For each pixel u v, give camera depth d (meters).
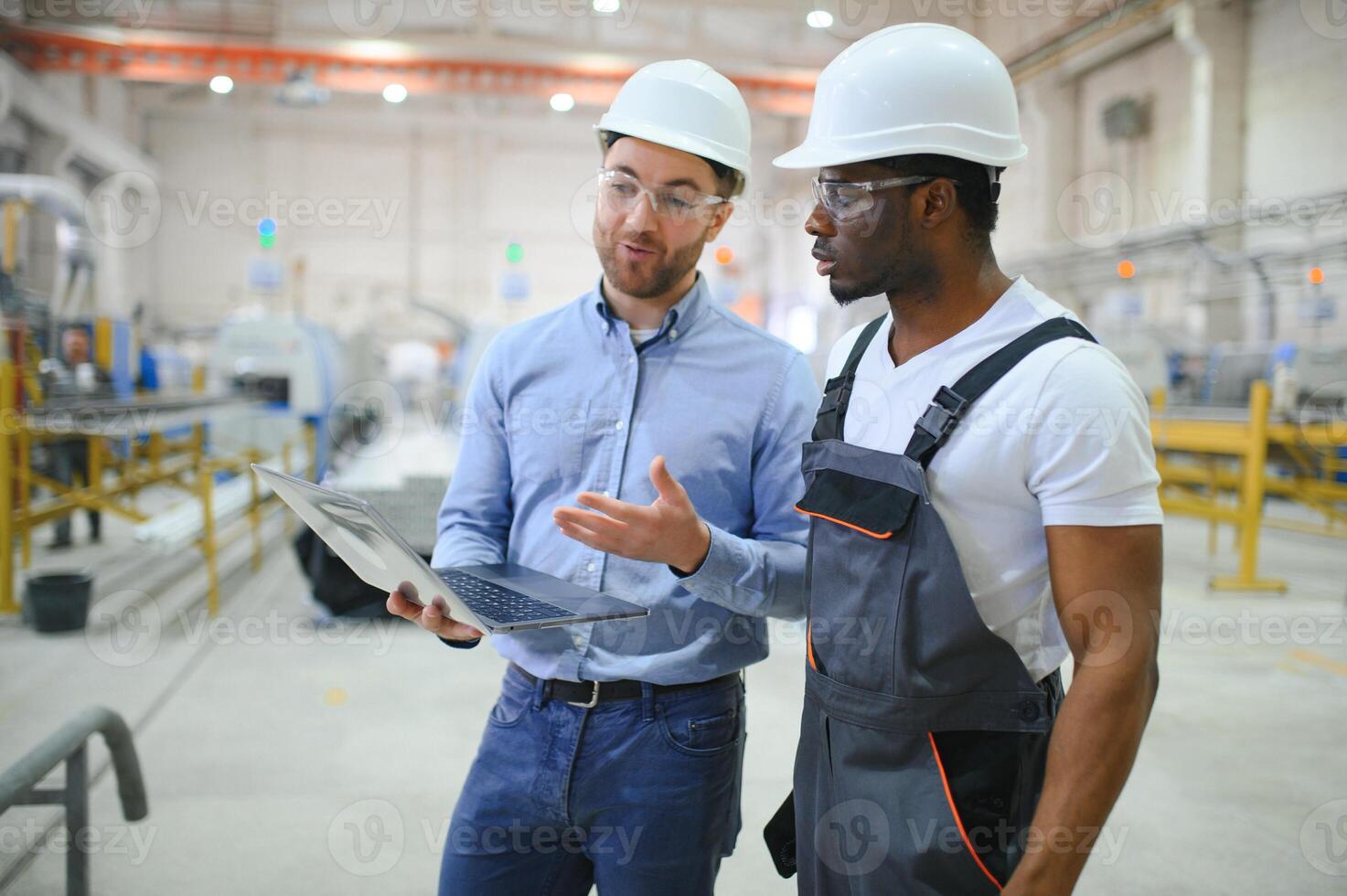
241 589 4.64
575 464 1.11
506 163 14.73
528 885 1.12
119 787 1.62
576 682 1.05
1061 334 0.77
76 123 10.79
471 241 14.66
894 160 0.81
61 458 5.69
